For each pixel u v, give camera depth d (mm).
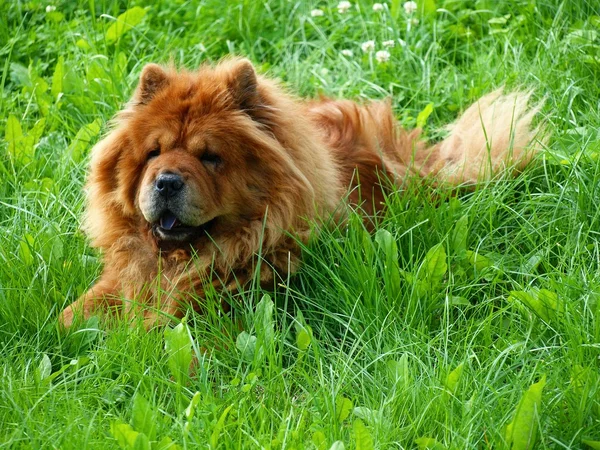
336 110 3367
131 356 2854
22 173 3393
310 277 3068
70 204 3293
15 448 2646
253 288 2994
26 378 2811
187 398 2758
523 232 3129
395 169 3322
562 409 2707
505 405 2738
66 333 2947
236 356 2896
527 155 3273
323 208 3094
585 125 3330
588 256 3045
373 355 2869
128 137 3059
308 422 2758
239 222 3049
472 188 3279
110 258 3133
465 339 2848
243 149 3020
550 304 2883
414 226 3045
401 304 2965
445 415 2705
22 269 3076
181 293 3031
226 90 3045
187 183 2961
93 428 2697
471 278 3057
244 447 2656
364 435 2600
